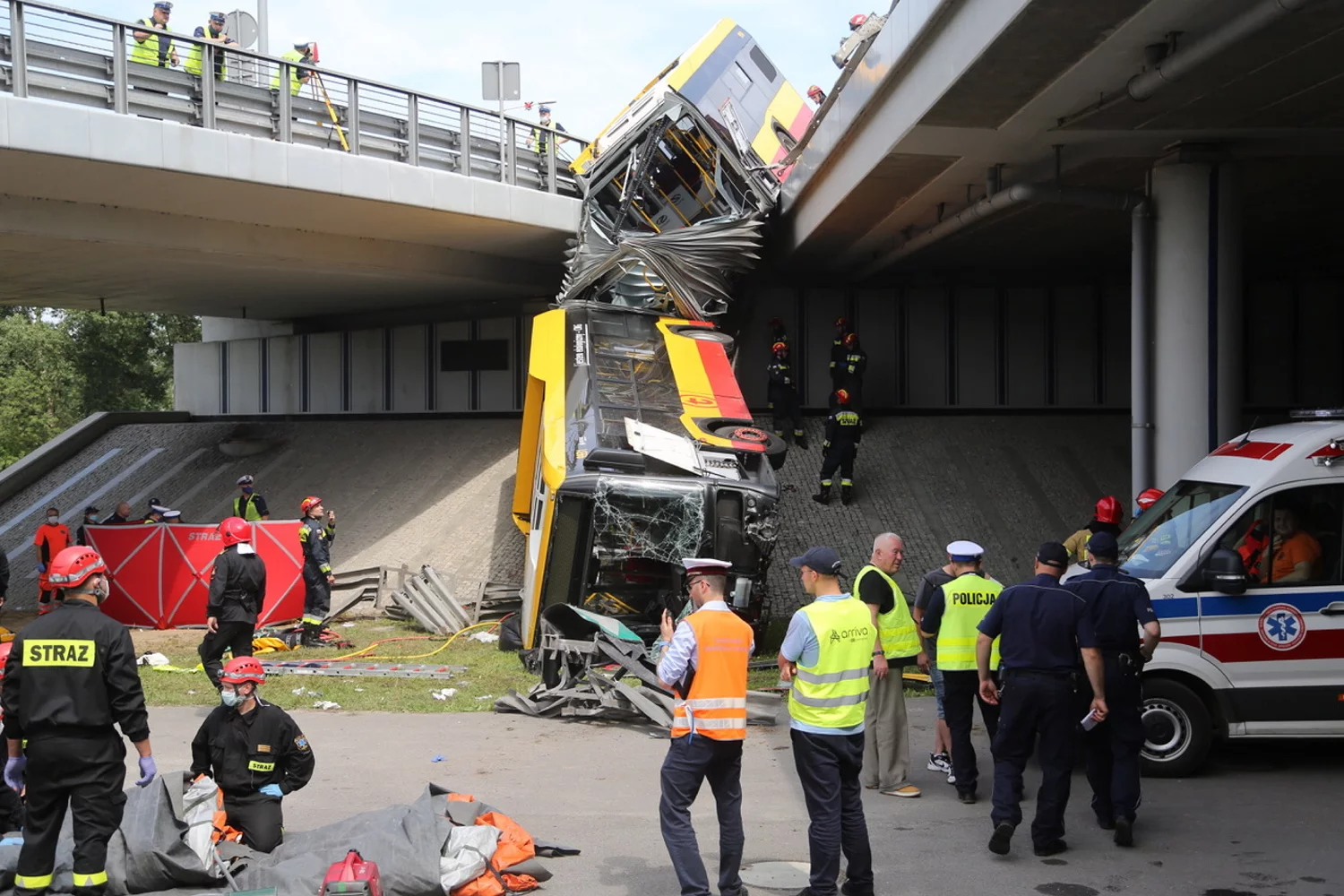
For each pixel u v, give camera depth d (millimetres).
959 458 22484
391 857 5938
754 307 25609
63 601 5836
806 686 5977
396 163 17953
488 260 23516
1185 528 9031
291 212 18547
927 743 10070
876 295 25578
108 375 41625
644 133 19812
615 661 11289
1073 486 21312
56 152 14383
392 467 24984
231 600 11430
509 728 10742
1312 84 11766
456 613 17516
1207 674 8586
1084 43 10906
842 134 16797
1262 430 9555
